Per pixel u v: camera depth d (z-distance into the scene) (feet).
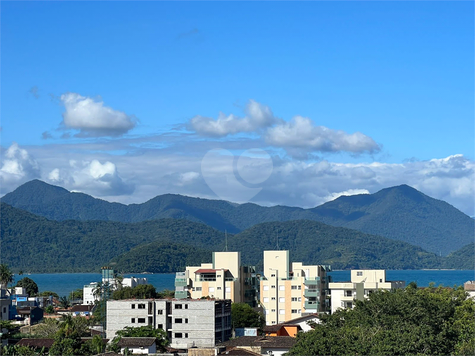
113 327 535.60
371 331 362.33
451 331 379.96
